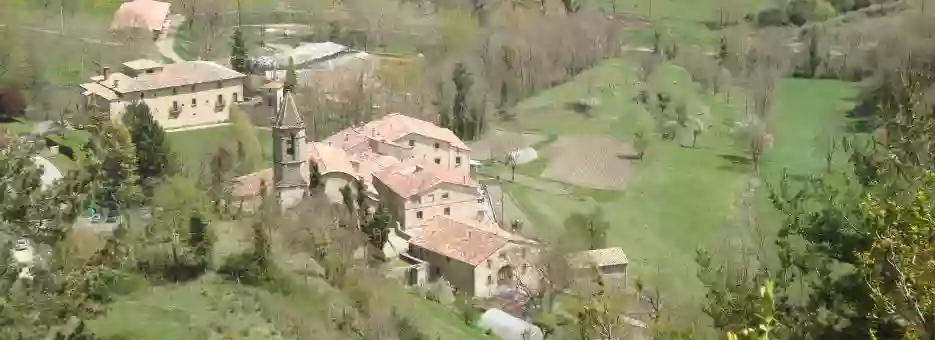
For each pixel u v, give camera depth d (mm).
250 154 117000
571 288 89750
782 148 142500
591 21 193375
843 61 180000
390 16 187375
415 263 98500
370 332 72062
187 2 172500
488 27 186500
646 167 137625
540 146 147250
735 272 57562
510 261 97062
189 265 73188
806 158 137375
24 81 125312
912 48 168250
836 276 46750
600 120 157250
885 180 43062
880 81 159125
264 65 138500
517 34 181250
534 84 173500
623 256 98750
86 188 54812
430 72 163500
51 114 119000
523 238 103000
